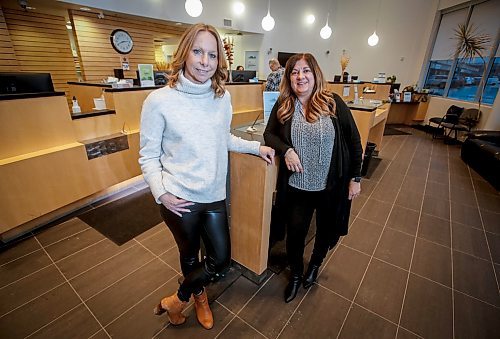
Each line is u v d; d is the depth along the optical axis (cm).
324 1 784
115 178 276
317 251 160
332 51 854
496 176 321
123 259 190
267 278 174
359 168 138
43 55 520
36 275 174
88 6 439
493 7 500
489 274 183
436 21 647
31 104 207
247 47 782
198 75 95
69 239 211
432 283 174
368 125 320
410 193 305
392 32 737
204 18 595
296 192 140
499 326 145
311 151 127
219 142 106
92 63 527
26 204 205
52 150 221
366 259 195
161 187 101
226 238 119
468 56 555
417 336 138
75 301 155
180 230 112
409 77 736
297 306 154
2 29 429
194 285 120
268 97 188
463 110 530
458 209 271
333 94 129
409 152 474
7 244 203
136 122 304
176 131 95
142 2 497
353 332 140
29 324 141
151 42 613
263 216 148
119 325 141
